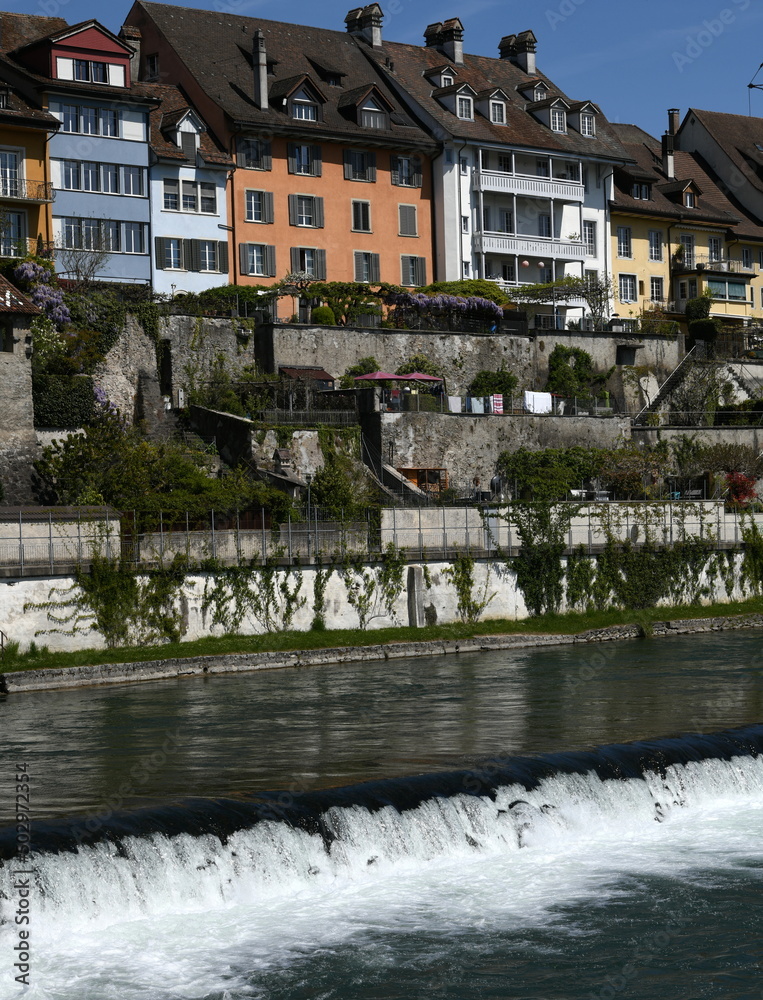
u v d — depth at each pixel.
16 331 48.44
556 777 25.17
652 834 24.95
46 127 61.38
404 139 75.56
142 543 41.94
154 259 65.56
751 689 36.25
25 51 63.50
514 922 20.59
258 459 54.41
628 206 86.50
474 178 78.25
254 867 21.23
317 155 72.81
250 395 58.62
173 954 19.02
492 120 80.88
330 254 73.25
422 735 29.48
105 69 64.06
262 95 71.44
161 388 58.56
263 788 23.95
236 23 77.06
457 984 18.44
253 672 41.59
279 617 44.72
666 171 92.69
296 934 19.88
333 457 56.00
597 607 52.91
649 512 54.84
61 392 50.75
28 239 61.03
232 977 18.42
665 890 22.00
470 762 26.03
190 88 71.38
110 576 40.66
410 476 59.22
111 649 40.50
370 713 32.69
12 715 32.78
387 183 75.81
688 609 55.03
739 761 27.73
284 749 27.86
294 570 45.16
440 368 67.06
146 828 20.84
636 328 78.25
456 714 32.44
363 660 44.59
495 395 63.75
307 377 61.50
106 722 31.55
